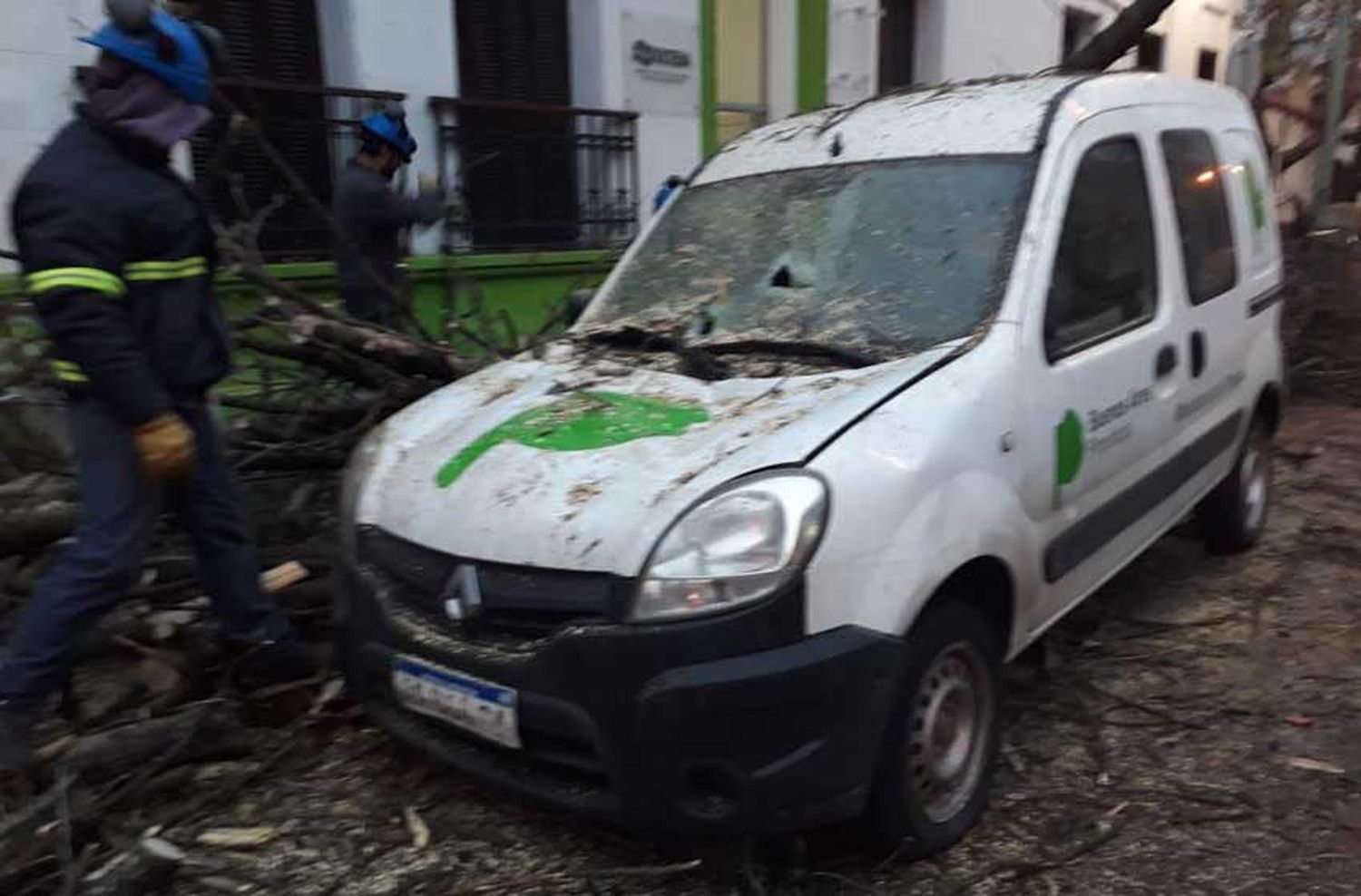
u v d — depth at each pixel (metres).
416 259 7.81
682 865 2.80
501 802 3.23
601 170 9.29
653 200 9.55
